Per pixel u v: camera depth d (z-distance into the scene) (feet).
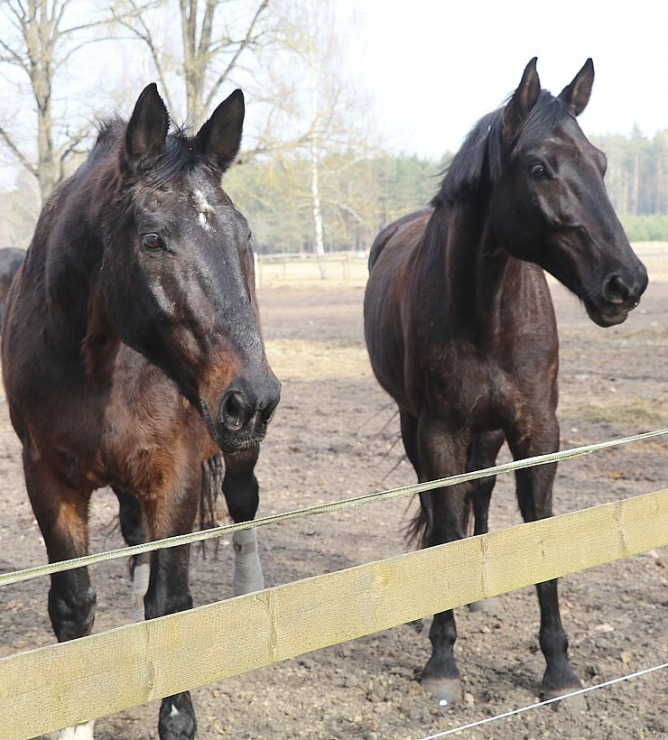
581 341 45.98
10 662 5.27
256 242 181.57
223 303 8.21
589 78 12.71
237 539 15.01
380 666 12.76
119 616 14.55
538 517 12.37
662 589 15.05
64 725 5.52
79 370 9.94
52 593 10.42
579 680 11.88
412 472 23.00
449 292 12.28
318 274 126.41
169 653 5.86
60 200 11.07
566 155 11.30
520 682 12.19
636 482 20.93
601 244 11.03
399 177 223.30
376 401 32.32
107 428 9.98
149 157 8.81
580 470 22.08
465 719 11.30
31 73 60.03
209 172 8.86
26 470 10.53
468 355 12.25
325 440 26.45
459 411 12.48
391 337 14.85
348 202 83.56
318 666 12.75
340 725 11.16
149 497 10.38
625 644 13.07
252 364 8.07
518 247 11.72
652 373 35.24
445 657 12.10
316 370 39.93
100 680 5.62
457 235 12.21
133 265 8.61
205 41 62.75
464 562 7.30
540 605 12.02
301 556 17.07
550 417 12.37
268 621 6.25
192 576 16.24
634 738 10.64
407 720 11.27
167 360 8.85
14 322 10.94
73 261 9.75
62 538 10.41
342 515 19.60
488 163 12.06
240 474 14.70
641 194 312.09
